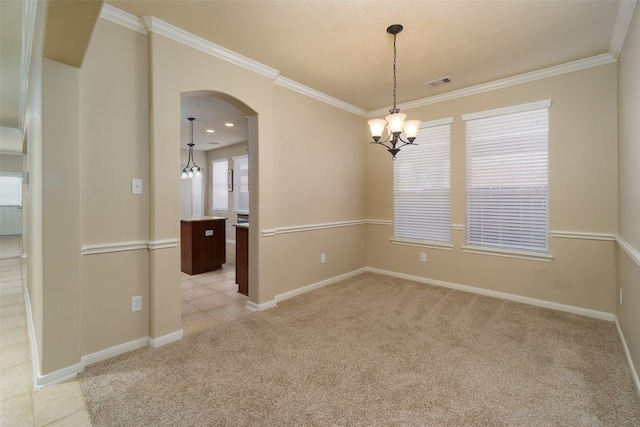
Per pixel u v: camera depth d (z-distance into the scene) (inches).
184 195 353.4
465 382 80.3
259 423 65.7
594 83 122.0
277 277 143.3
